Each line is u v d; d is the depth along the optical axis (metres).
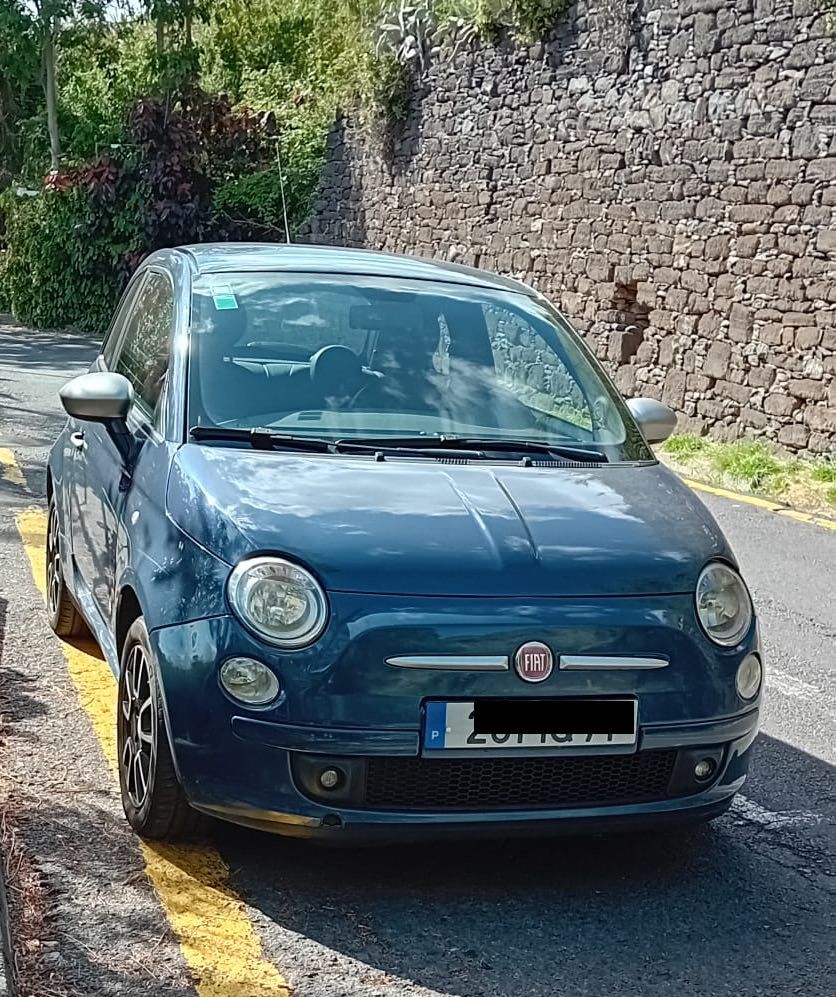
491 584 3.73
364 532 3.81
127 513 4.48
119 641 4.46
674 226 14.53
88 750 4.75
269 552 3.73
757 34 13.16
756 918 3.87
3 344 22.61
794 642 6.90
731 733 3.90
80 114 32.44
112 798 4.37
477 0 18.33
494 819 3.67
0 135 32.50
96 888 3.76
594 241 16.03
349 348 4.87
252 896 3.80
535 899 3.91
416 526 3.88
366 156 22.62
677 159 14.41
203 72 31.62
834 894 4.06
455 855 4.17
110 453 5.08
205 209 25.91
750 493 11.40
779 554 8.95
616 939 3.70
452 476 4.27
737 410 13.66
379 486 4.12
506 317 5.29
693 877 4.12
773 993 3.46
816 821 4.62
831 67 12.31
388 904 3.81
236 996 3.26
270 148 26.27
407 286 5.29
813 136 12.55
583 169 16.20
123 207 26.09
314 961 3.47
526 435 4.74
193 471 4.17
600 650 3.72
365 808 3.63
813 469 11.91
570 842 4.33
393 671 3.60
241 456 4.25
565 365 5.23
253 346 4.79
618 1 15.24
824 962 3.63
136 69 31.64
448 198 19.78
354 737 3.58
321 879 3.93
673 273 14.57
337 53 27.05
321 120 25.28
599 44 15.77
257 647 3.63
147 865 3.92
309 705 3.58
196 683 3.71
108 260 26.33
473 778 3.67
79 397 4.68
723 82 13.66
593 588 3.80
